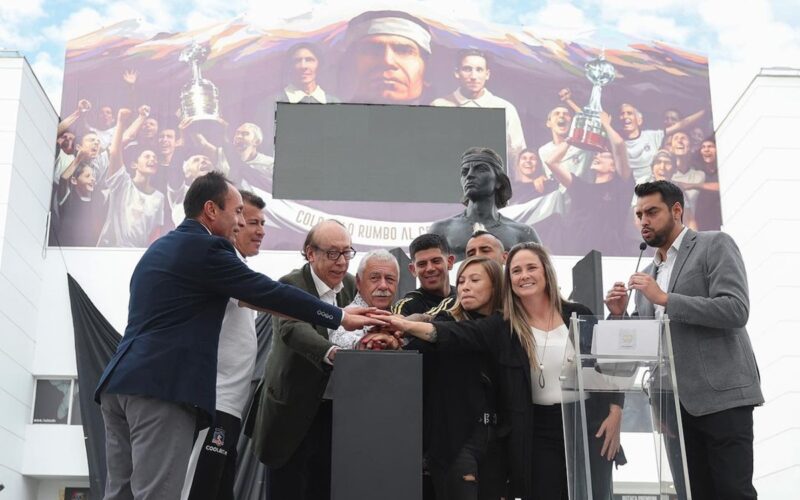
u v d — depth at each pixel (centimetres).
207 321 346
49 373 1491
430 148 1368
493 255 494
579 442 341
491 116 1393
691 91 1641
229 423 398
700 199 1576
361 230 1501
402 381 337
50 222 1550
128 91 1612
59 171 1575
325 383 401
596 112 1620
